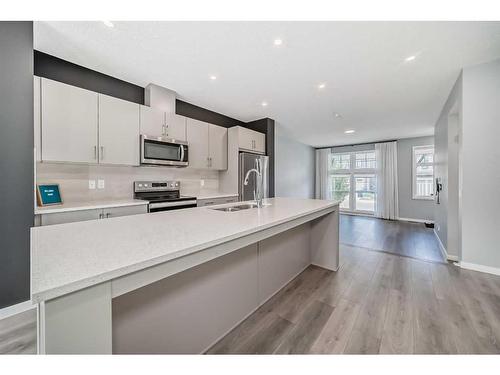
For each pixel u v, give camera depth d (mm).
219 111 3883
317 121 4438
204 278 1302
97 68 2412
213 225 1244
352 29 1760
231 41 1928
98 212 2230
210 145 3688
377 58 2182
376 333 1465
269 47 2004
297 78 2613
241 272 1587
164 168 3318
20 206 1707
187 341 1208
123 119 2574
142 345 1004
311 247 2707
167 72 2500
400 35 1830
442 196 3547
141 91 2900
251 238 1241
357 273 2459
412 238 4004
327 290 2066
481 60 2236
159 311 1070
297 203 2373
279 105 3553
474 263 2465
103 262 701
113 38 1901
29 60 1723
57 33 1836
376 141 6457
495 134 2283
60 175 2375
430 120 4238
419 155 5820
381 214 6211
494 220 2328
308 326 1544
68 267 659
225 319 1452
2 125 1630
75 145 2217
